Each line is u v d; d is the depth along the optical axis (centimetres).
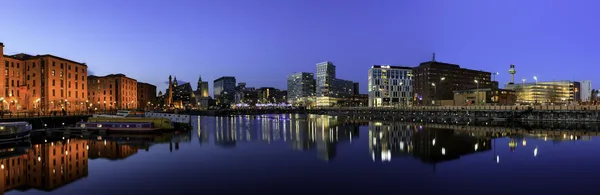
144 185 2517
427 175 2714
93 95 18888
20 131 5403
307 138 5356
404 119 12188
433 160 3294
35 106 11512
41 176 2880
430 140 4881
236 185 2492
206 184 2525
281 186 2455
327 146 4338
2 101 10194
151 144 4791
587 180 2561
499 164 3097
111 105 18962
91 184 2561
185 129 7250
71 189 2445
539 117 9988
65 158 3753
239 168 3028
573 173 2769
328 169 2953
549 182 2509
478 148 4038
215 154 3775
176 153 3878
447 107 13162
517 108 10656
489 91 19062
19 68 11569
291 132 6569
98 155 3853
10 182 2686
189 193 2309
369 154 3666
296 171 2891
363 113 18450
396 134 5856
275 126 8562
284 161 3322
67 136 6144
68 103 12675
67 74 12725
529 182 2509
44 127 7306
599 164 3092
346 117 14800
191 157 3594
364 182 2536
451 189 2350
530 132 6122
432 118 12475
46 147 4722
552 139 4916
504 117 10794
